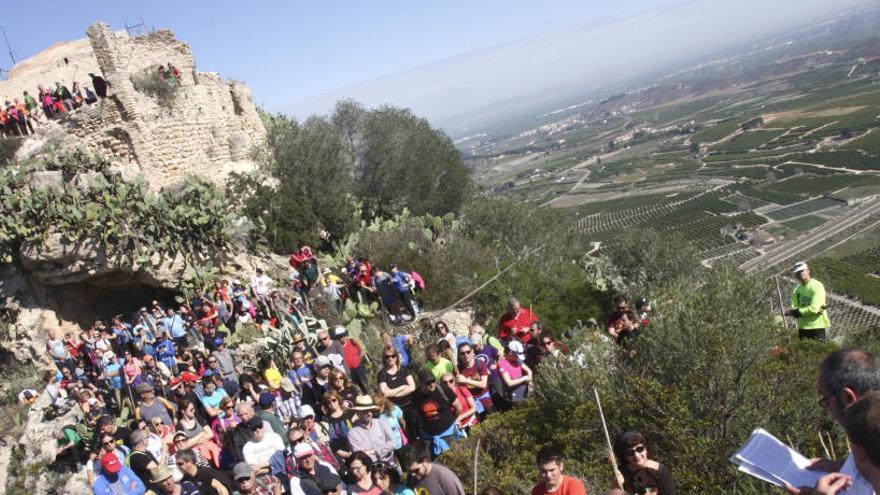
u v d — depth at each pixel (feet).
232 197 85.97
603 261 119.75
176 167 86.94
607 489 28.35
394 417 33.37
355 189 111.14
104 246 65.98
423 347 51.24
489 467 31.45
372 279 69.46
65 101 84.28
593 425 32.24
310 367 43.39
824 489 12.41
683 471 27.61
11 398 61.82
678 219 513.45
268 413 34.88
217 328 60.34
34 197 65.31
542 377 36.22
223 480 30.91
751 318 30.45
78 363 62.08
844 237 358.43
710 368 29.04
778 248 370.73
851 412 11.63
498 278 75.05
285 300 68.59
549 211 144.77
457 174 127.13
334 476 28.14
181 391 45.62
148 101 84.69
